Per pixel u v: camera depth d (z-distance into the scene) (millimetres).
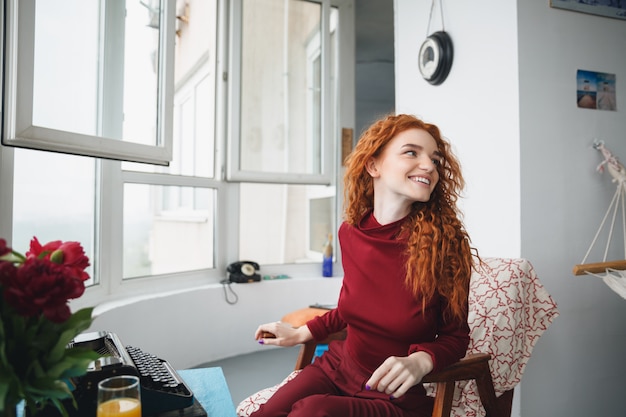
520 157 1863
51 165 1894
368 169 1185
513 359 1470
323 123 3318
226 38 3066
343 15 3492
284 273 3303
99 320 2047
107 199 2322
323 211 3471
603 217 2012
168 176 2701
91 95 1832
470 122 2139
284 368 2766
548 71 1920
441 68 2273
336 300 3277
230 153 3010
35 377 588
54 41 1613
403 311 1071
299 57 3256
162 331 2512
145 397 833
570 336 1932
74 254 668
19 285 570
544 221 1898
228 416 927
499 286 1520
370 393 1089
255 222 3234
